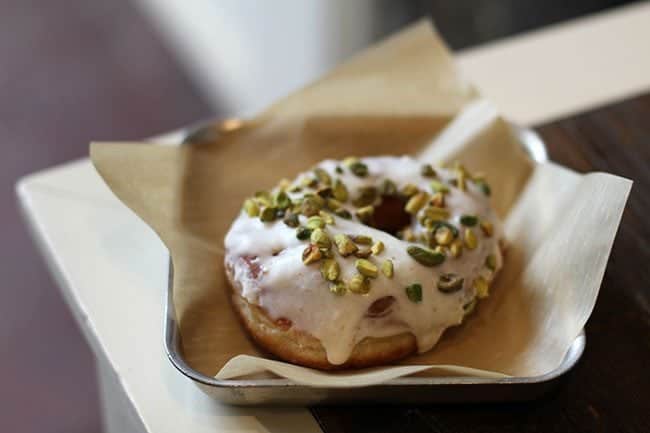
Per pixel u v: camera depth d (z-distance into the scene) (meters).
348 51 0.97
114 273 0.44
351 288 0.40
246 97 1.15
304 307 0.40
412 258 0.41
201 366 0.40
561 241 0.42
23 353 0.82
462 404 0.39
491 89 0.56
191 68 1.22
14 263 0.91
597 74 0.57
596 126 0.51
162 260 0.45
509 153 0.47
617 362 0.41
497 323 0.42
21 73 1.18
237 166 0.47
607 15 0.62
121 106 1.13
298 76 1.02
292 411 0.39
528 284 0.43
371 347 0.41
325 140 0.49
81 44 1.24
